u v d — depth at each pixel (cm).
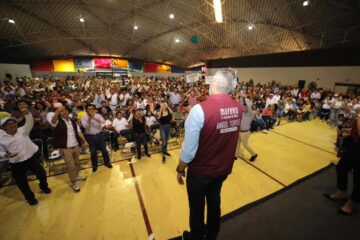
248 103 383
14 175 270
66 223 248
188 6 1378
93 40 1925
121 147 519
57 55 2036
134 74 2500
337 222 220
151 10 1468
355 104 699
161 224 246
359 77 1062
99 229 238
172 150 495
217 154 130
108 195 307
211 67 2336
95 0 1304
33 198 286
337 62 1155
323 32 1160
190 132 121
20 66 1830
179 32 1836
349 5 920
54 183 344
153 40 2011
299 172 374
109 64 2388
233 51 1870
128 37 1933
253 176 357
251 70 1789
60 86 1289
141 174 373
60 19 1490
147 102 762
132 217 258
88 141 371
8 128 257
